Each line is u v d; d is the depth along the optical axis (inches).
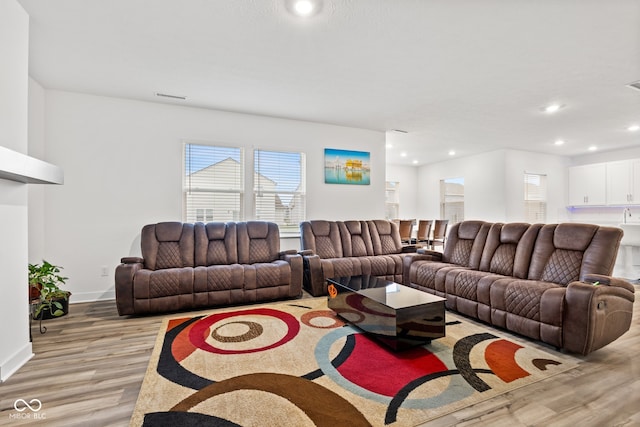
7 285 81.4
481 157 289.7
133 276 123.5
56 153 147.1
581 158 299.1
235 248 157.8
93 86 143.6
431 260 162.4
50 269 123.4
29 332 91.1
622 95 151.4
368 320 104.0
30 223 133.3
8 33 83.0
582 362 88.0
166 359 88.1
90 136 152.6
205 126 174.1
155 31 100.4
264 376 79.0
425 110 176.1
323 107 171.8
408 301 98.6
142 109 161.8
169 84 141.5
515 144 254.8
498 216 273.0
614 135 225.5
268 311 132.6
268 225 168.9
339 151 208.4
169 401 68.2
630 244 201.3
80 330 111.1
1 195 79.5
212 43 107.5
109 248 155.7
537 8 87.4
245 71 128.6
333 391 72.3
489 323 117.1
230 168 180.5
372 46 108.9
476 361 87.9
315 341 100.9
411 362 87.0
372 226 199.5
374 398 69.6
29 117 134.0
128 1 86.0
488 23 94.8
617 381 77.9
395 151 284.4
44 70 128.0
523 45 107.3
